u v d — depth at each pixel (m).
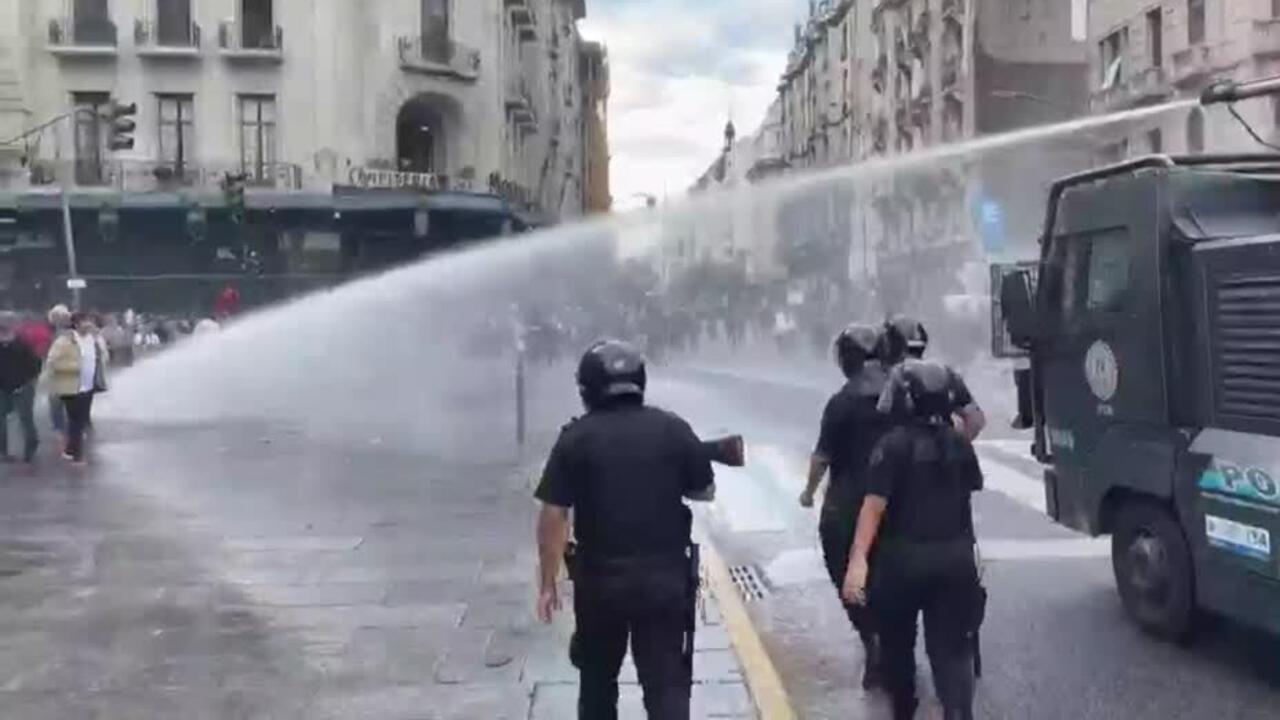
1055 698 6.55
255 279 41.75
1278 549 6.31
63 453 16.08
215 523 10.81
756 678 6.40
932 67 59.50
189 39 42.22
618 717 5.66
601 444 4.77
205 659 6.79
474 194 44.19
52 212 40.62
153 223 41.41
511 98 50.38
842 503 6.27
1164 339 7.25
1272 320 6.48
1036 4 51.31
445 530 10.41
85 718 5.89
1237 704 6.43
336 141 42.78
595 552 4.75
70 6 41.81
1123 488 7.74
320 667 6.63
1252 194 7.25
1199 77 36.75
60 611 7.82
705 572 8.89
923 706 6.37
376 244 44.09
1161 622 7.48
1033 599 8.62
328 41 42.56
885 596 5.30
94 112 37.12
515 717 5.83
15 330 15.40
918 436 5.27
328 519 10.98
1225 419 6.84
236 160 42.22
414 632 7.28
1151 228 7.34
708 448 4.88
